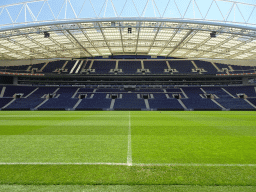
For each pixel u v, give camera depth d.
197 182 4.11
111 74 53.75
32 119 19.89
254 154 6.34
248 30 29.12
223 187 3.89
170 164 5.29
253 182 4.13
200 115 27.06
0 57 46.06
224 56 46.44
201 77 54.75
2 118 21.19
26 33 29.88
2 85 52.88
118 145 7.66
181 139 8.94
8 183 4.04
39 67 54.56
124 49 43.56
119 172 4.68
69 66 56.25
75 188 3.81
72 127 13.24
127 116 24.44
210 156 6.09
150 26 29.05
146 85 58.16
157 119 20.06
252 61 50.84
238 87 55.03
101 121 17.64
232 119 20.28
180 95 52.56
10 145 7.65
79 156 6.07
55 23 28.17
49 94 52.22
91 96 51.88
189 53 46.06
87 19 27.88
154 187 3.87
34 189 3.76
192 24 29.34
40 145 7.65
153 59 59.78
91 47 40.12
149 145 7.67
